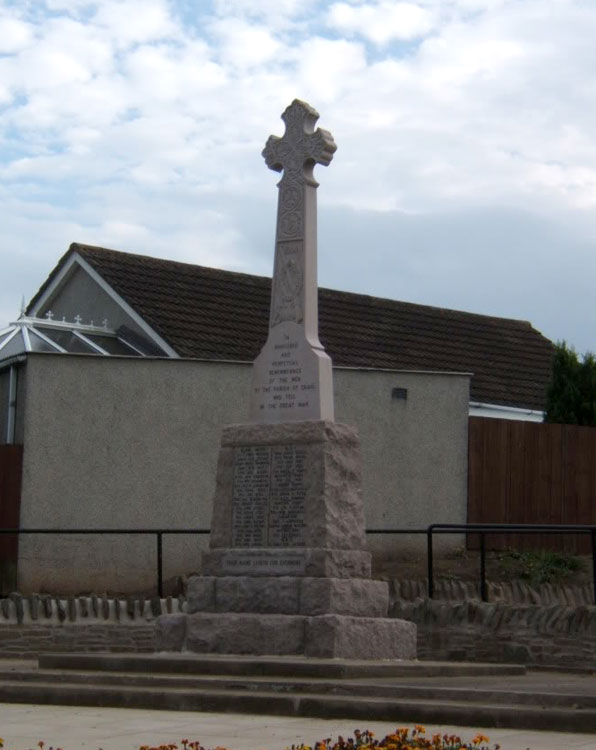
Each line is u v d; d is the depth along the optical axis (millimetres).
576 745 10344
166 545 23203
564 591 19047
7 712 12773
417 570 24250
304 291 16734
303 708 12328
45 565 22219
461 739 10469
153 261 32094
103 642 18891
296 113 17188
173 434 23484
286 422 16328
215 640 15812
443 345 35250
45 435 22547
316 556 15664
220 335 29859
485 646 17906
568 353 29250
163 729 11547
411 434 25406
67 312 31750
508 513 25812
